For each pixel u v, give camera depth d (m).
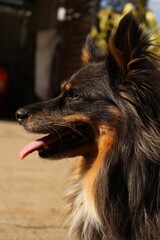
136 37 1.60
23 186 2.33
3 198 2.17
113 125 1.60
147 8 2.42
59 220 2.00
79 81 1.65
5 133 3.82
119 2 2.83
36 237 1.88
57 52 4.82
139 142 1.58
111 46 1.61
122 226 1.60
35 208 2.10
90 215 1.64
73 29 4.45
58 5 4.97
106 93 1.62
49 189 2.30
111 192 1.61
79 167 1.70
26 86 5.75
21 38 6.14
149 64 1.60
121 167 1.60
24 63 5.94
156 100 1.58
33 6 5.85
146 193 1.58
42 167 2.68
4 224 1.96
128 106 1.59
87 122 1.64
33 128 1.68
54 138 1.68
